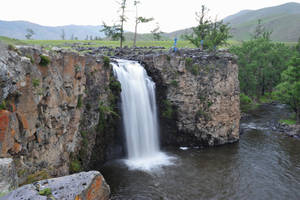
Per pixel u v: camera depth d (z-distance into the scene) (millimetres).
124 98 28984
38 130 13352
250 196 21453
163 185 22875
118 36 46062
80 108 19969
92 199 8031
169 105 34438
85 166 22250
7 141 10508
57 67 15555
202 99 35375
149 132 32438
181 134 35781
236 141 37781
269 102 69312
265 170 26656
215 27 48781
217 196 21297
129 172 25531
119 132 29812
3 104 10234
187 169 26641
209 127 35938
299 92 44000
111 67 27047
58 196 7051
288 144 35562
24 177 11695
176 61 33688
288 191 22344
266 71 73500
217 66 35750
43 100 13891
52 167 15062
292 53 83000
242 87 70000
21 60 11484
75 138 19406
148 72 34281
